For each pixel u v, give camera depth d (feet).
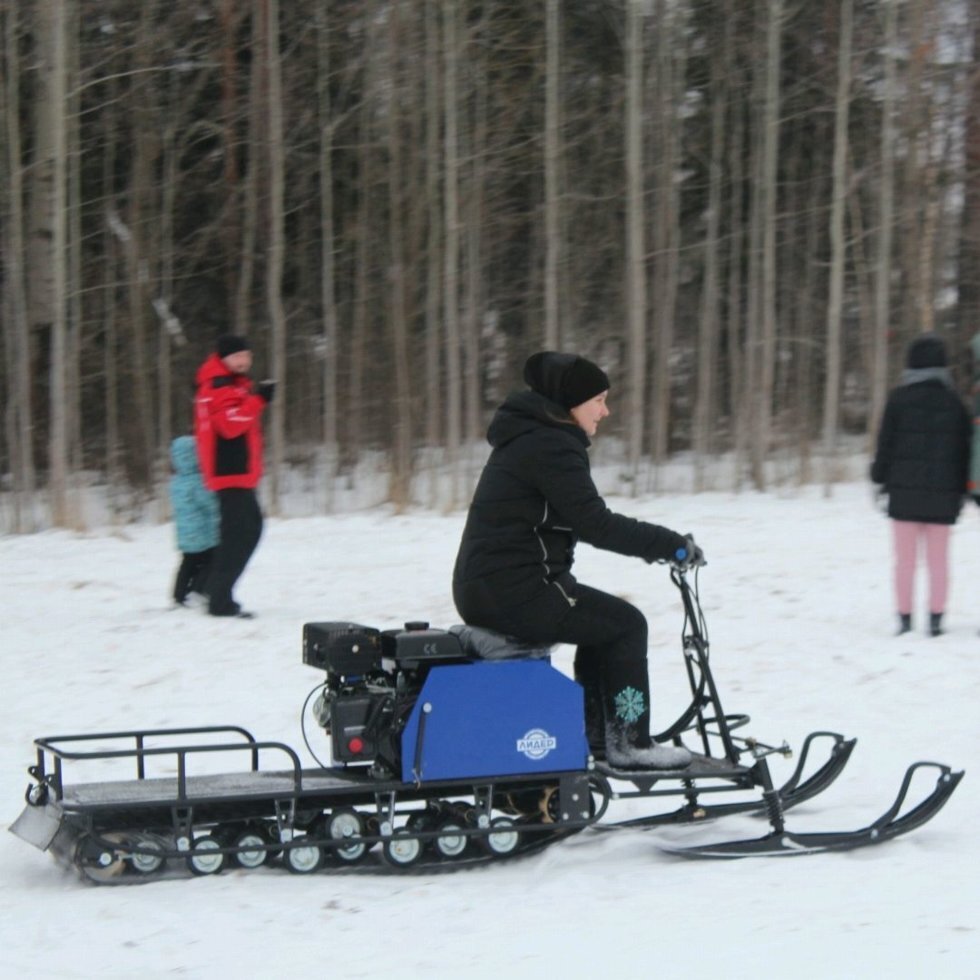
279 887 19.07
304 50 80.69
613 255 85.20
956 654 33.60
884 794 23.70
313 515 67.10
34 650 35.78
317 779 20.31
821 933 16.38
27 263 73.77
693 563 20.75
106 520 68.18
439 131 78.89
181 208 83.56
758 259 78.48
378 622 38.99
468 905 18.08
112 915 17.72
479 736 19.99
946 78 76.95
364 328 79.82
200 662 34.04
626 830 21.62
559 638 20.36
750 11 81.76
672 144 76.07
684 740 27.27
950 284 81.30
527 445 20.20
